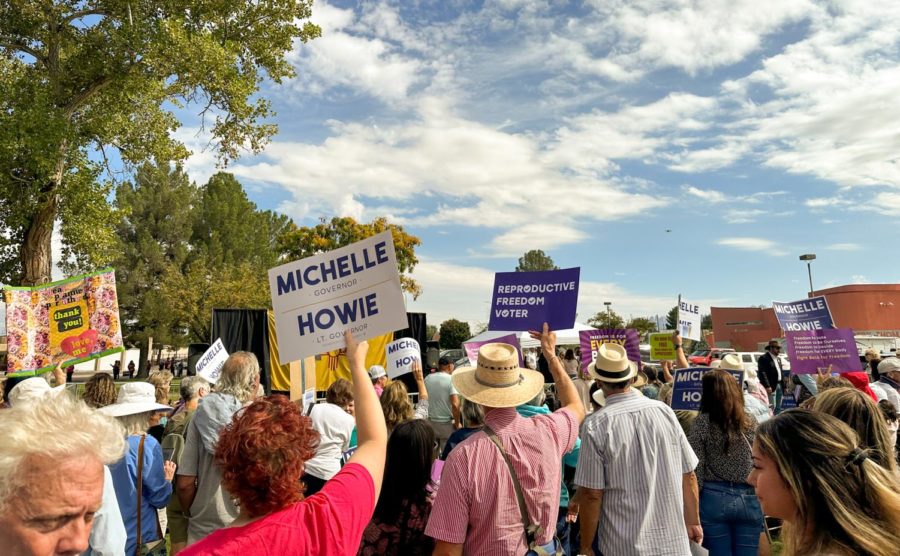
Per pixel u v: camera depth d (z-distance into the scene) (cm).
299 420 182
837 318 3484
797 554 152
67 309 635
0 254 1594
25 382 424
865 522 143
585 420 333
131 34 1455
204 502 343
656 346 869
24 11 1495
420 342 1469
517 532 262
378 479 190
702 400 395
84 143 1622
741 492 376
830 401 240
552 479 276
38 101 1380
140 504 351
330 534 165
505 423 284
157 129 1705
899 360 705
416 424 312
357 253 275
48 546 125
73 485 128
